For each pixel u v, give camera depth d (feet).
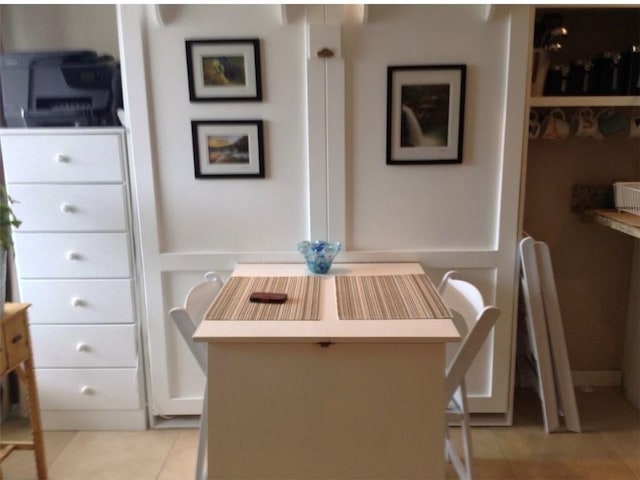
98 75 7.25
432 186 7.25
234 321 5.27
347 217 7.36
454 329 5.07
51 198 7.22
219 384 5.08
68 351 7.66
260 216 7.37
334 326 5.15
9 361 6.15
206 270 7.48
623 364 8.96
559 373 7.74
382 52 6.86
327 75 6.89
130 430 7.96
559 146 8.38
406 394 5.08
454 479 6.88
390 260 7.42
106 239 7.34
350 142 7.13
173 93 7.00
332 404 5.10
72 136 7.06
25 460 7.31
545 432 7.82
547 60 7.51
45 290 7.47
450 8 6.74
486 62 6.86
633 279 8.63
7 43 8.19
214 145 7.14
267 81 6.96
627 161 8.39
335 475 5.22
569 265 8.79
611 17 7.98
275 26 6.81
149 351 7.73
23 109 7.22
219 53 6.86
